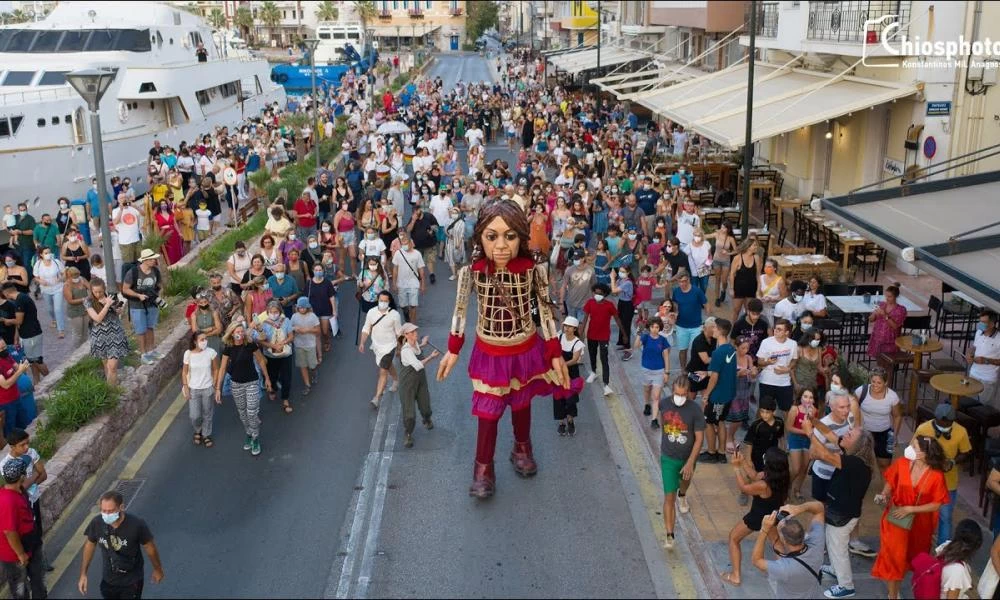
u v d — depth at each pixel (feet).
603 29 223.71
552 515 34.63
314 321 46.65
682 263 54.75
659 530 33.47
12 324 47.78
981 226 39.17
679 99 89.76
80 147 89.04
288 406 45.11
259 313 47.88
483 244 35.14
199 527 34.06
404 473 38.27
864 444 29.32
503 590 29.78
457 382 48.62
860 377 39.78
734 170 96.99
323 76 240.12
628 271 53.52
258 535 33.47
